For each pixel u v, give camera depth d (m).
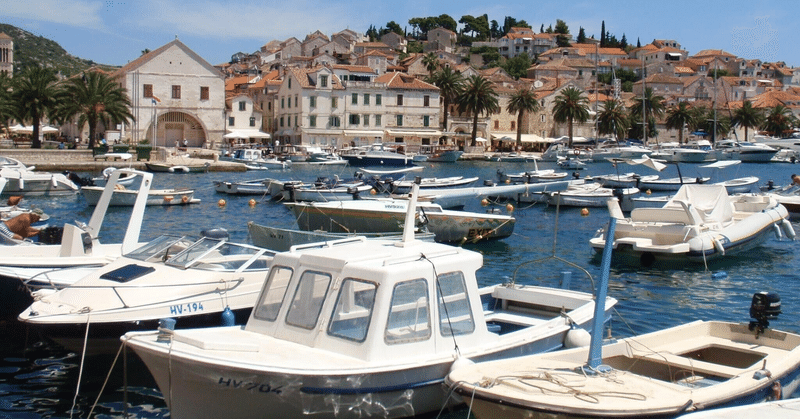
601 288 9.07
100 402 10.67
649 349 10.65
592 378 8.59
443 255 9.92
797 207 35.38
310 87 94.25
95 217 16.42
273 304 9.83
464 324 9.83
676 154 91.44
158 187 49.41
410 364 8.93
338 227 27.08
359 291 9.13
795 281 19.83
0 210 26.36
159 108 86.94
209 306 12.61
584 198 39.41
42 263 14.50
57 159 63.88
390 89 98.50
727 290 18.69
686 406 7.95
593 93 131.88
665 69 178.38
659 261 22.08
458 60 189.62
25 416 10.15
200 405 8.87
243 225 31.48
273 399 8.56
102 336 11.91
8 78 73.06
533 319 12.31
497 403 7.98
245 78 122.50
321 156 79.38
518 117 114.88
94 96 68.69
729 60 187.25
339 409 8.70
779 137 121.50
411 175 64.50
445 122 103.69
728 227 23.30
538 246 26.38
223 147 87.12
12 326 13.71
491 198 42.53
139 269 13.03
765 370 9.23
